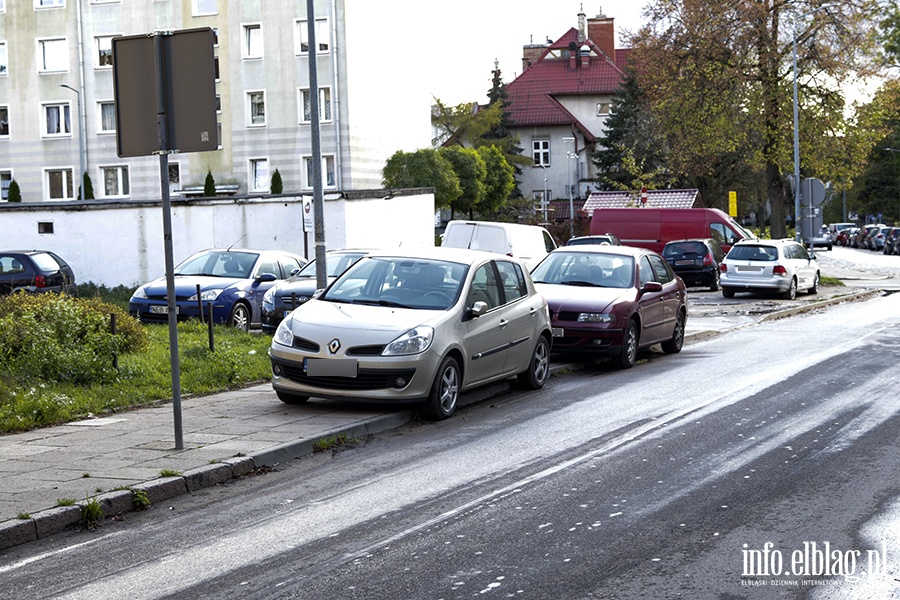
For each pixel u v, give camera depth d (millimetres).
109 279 38281
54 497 8172
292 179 63781
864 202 107938
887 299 34812
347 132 63125
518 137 93938
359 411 12445
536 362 14906
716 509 7863
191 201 38062
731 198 50094
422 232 44156
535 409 13109
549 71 101875
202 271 23531
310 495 8719
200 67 9836
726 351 19734
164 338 18969
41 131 66188
